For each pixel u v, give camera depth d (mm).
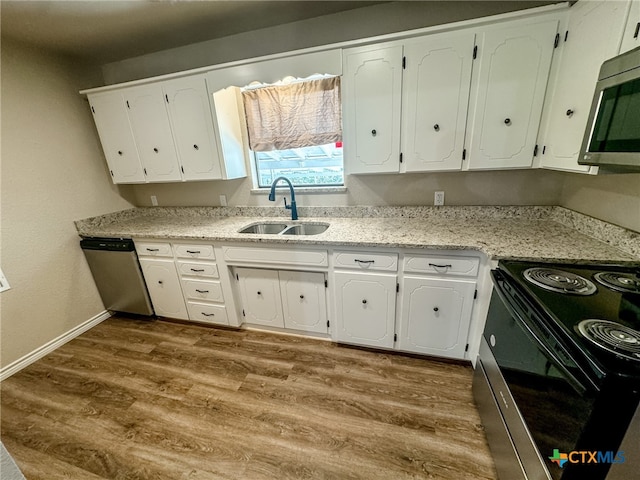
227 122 2207
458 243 1560
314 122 2158
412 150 1759
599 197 1520
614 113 1009
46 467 1366
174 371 1937
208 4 1702
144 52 2391
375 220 2176
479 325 1633
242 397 1697
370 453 1349
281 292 2102
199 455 1381
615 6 1064
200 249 2162
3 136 1964
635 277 1155
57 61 2260
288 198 2459
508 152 1614
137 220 2746
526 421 1002
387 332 1901
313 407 1605
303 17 1940
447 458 1308
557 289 1070
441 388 1683
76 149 2408
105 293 2578
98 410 1662
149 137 2297
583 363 761
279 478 1268
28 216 2109
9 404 1741
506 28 1424
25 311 2098
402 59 1603
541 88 1473
